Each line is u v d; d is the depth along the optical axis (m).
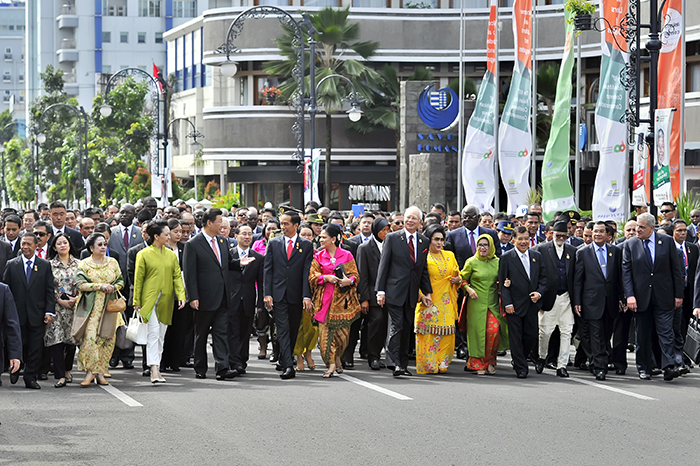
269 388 15.26
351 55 51.62
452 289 17.17
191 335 18.48
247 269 17.27
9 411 13.17
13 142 116.62
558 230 17.14
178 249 18.23
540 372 17.28
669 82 27.94
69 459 10.32
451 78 54.03
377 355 17.81
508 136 31.70
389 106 51.84
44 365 16.59
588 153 43.25
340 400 14.04
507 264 16.67
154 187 41.75
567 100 28.36
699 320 16.08
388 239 16.84
